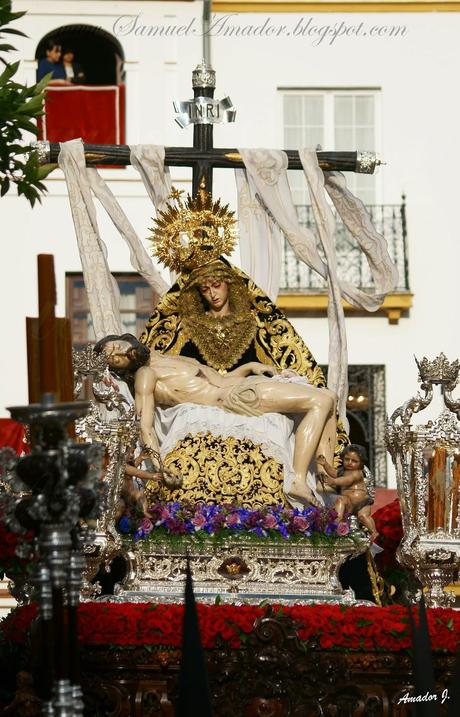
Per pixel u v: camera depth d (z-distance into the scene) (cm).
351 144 6750
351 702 2991
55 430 2419
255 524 3189
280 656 2961
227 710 2962
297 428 3338
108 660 2970
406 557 3275
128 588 3169
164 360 3381
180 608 2991
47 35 6581
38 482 2422
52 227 6606
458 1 6756
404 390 6725
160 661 2967
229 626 2959
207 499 3259
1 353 6569
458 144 6762
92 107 6581
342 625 2981
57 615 2428
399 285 6700
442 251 6744
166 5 6612
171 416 3338
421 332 6738
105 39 6619
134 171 6500
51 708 2412
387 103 6750
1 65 6481
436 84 6769
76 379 3189
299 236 3644
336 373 3578
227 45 6700
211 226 3516
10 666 3150
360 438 6719
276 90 6712
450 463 3266
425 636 2614
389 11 6762
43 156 3603
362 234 3734
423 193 6750
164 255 3503
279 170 3650
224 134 6700
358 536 3241
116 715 2972
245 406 3322
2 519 2553
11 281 6588
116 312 3575
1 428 5788
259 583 3178
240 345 3469
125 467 3200
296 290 6638
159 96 6606
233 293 3491
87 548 3111
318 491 3331
